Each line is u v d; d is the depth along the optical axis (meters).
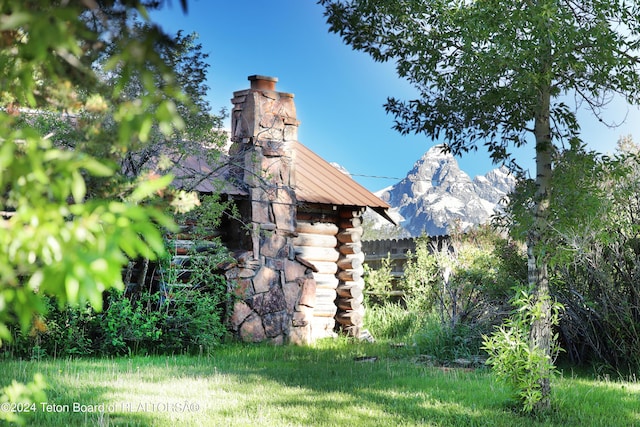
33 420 6.55
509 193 8.39
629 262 11.05
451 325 12.70
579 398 8.52
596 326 11.30
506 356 7.75
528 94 7.68
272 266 14.43
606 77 7.67
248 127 14.48
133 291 12.88
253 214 14.27
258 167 14.31
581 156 7.82
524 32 7.21
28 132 2.08
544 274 7.88
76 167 2.05
